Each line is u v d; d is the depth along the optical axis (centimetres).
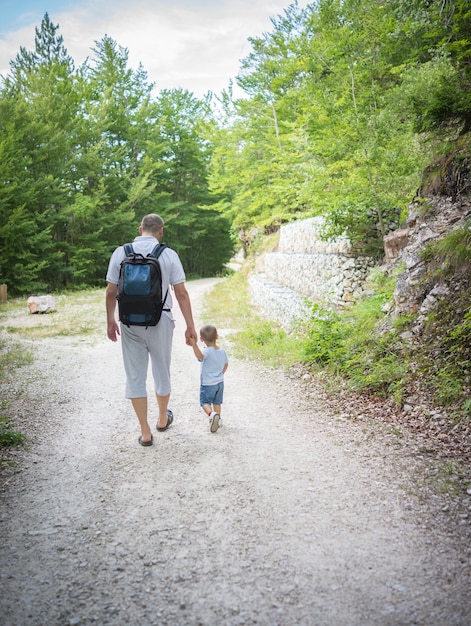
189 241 4678
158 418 501
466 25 733
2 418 497
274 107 2228
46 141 2805
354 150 1029
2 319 1611
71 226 3078
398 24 1134
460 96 651
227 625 208
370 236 1063
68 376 785
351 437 443
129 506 320
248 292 2097
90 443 451
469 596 222
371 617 211
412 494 324
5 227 2411
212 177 2788
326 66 1181
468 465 361
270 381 708
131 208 3512
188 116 4225
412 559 253
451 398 471
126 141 3816
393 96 1002
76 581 240
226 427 490
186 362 882
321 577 240
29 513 313
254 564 252
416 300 662
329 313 813
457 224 681
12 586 236
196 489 343
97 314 1717
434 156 797
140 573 246
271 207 2444
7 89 2789
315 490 337
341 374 646
